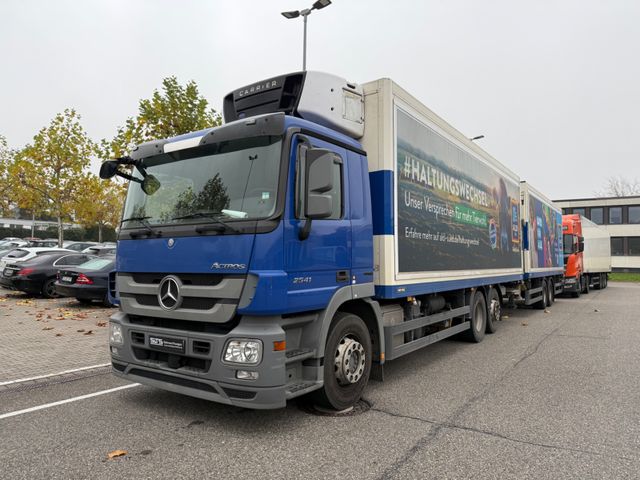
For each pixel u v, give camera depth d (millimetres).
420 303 6512
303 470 3348
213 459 3520
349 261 4676
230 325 3898
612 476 3285
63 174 20703
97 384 5594
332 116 4965
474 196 8148
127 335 4469
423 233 6152
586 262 21828
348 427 4211
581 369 6512
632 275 38625
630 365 6754
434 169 6562
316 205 3934
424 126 6324
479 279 8320
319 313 4270
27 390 5340
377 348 5195
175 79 12719
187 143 4445
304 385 4078
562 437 4004
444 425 4281
